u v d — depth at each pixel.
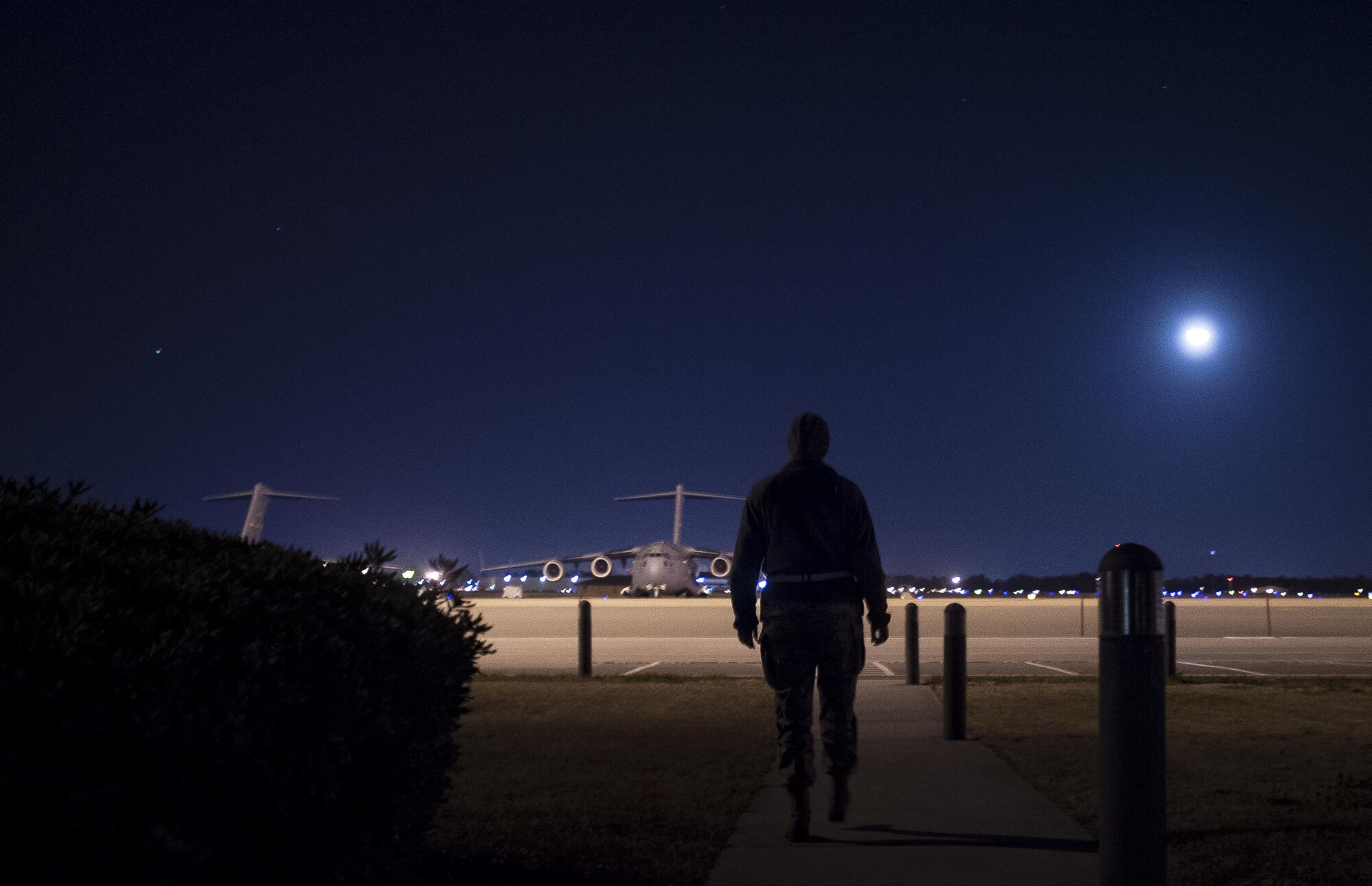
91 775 2.59
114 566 3.17
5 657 2.50
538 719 10.52
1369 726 9.83
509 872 5.01
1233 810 6.30
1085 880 5.00
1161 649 3.45
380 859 3.94
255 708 3.02
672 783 7.29
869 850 5.57
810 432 6.02
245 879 3.10
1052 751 8.52
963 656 9.22
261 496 61.59
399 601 4.46
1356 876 4.90
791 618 5.75
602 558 58.94
